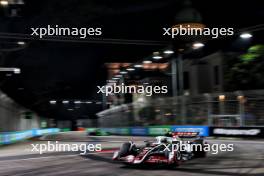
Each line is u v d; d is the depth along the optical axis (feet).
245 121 108.37
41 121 336.70
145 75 195.21
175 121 135.95
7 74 165.78
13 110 158.10
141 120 160.45
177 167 49.55
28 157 67.05
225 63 142.72
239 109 110.42
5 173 46.93
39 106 292.20
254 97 106.93
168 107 140.77
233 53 154.51
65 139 144.15
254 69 124.67
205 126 117.91
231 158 59.67
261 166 49.60
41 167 52.11
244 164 51.83
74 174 44.39
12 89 182.91
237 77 127.85
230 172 44.34
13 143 127.24
